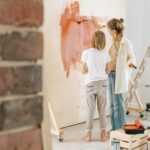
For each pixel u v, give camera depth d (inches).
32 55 26.5
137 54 239.5
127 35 242.2
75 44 194.9
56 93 185.9
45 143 29.3
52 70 181.3
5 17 24.3
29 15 25.8
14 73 25.3
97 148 156.0
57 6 180.9
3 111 24.7
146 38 235.6
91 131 169.0
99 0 209.0
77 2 193.0
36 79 27.0
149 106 223.5
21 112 26.0
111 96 168.4
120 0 228.8
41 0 26.7
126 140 129.9
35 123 27.3
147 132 136.8
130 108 222.5
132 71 237.1
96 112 214.2
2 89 24.6
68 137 173.5
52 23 178.9
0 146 24.8
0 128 24.6
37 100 27.3
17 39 25.4
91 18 203.8
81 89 202.7
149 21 233.6
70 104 196.5
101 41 156.9
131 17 239.9
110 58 164.6
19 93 25.8
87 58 158.9
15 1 24.9
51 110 169.8
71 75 194.9
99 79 159.5
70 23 190.1
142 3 235.0
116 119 168.6
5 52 24.7
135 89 212.2
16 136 25.8
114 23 162.9
